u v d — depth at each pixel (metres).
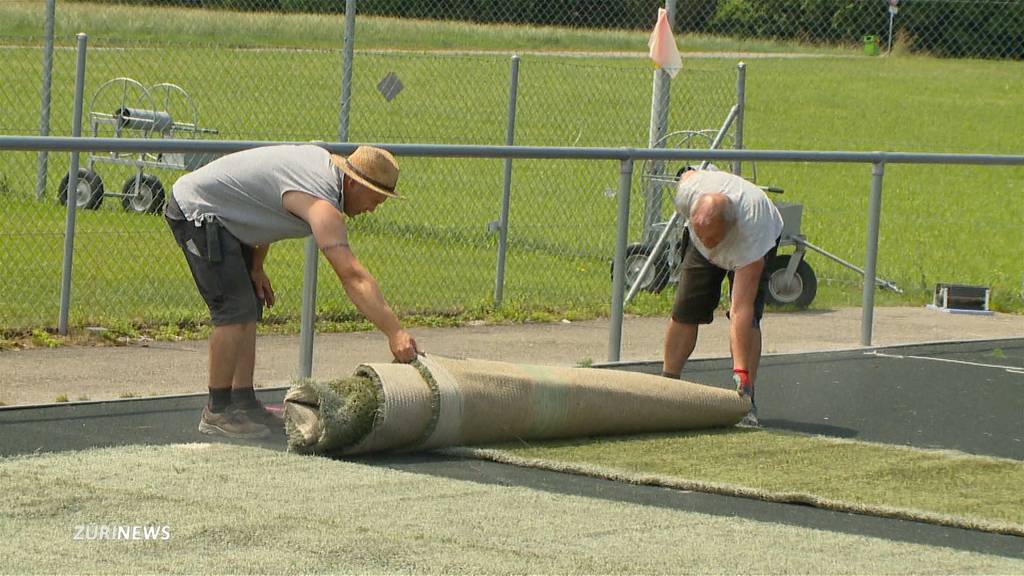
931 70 47.53
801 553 9.19
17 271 19.98
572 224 26.62
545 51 34.28
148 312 18.12
